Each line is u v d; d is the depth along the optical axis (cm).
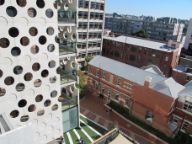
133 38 7450
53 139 2788
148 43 6756
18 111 2270
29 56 2148
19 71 2138
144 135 3334
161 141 3216
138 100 3619
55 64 2417
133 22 15762
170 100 3156
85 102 4266
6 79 2083
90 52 6744
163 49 6128
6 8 1858
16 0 1897
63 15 2714
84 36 6325
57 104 2641
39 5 2067
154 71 4753
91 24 6356
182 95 3231
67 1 2616
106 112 3925
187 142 3139
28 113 2372
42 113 2523
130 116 3753
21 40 2052
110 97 4262
